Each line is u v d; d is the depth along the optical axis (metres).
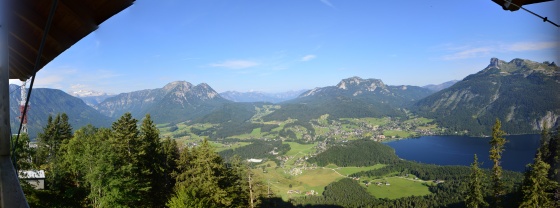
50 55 3.13
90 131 46.56
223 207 33.12
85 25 2.45
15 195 2.37
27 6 2.27
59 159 36.34
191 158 41.16
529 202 23.56
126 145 32.97
